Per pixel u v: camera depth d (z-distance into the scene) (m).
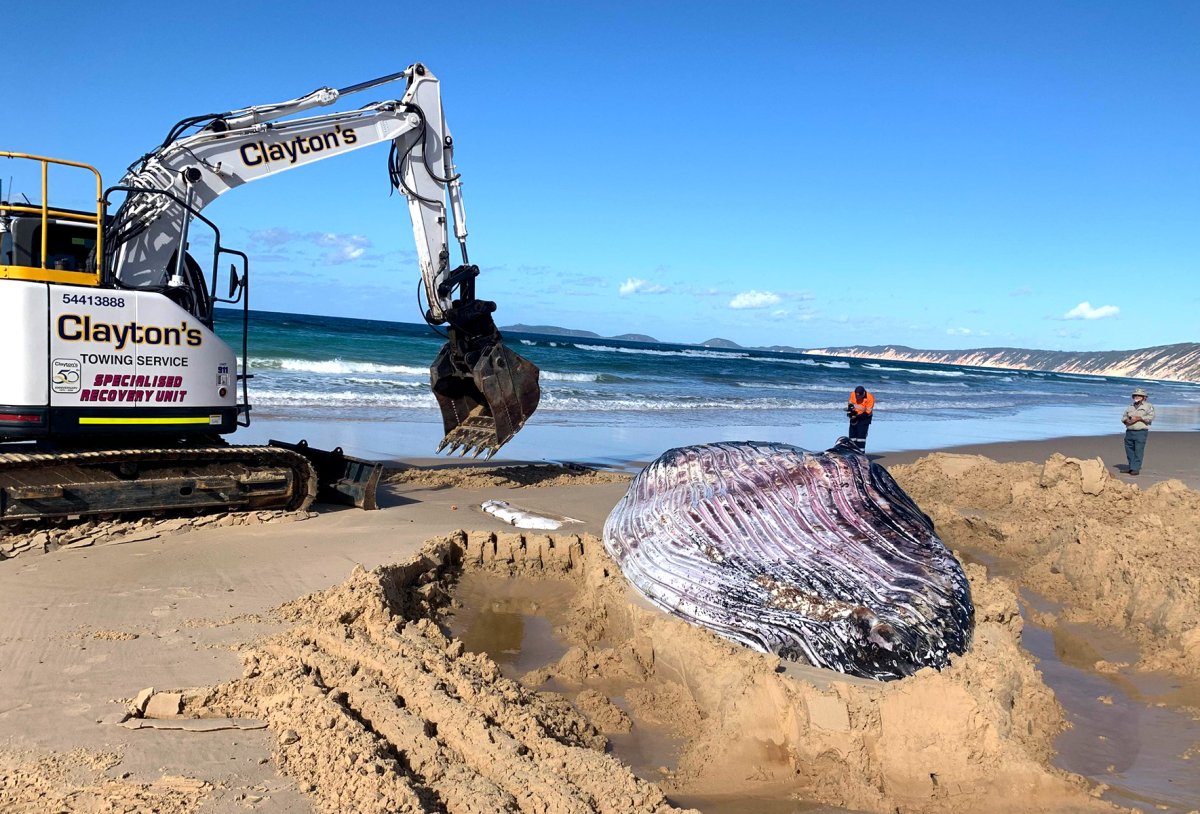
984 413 31.45
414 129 10.05
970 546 9.80
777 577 5.85
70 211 8.09
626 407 24.52
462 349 10.22
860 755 4.38
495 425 9.94
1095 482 11.26
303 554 7.43
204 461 8.48
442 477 11.72
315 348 36.19
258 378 23.69
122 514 8.13
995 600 6.50
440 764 3.92
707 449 7.21
